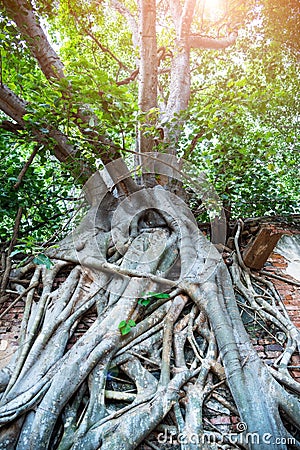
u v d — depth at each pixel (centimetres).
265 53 797
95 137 446
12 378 288
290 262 479
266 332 360
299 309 396
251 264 438
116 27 898
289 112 675
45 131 440
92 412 266
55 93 431
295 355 333
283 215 532
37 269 415
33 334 331
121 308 339
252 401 274
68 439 251
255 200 574
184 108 599
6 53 471
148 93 550
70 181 553
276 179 632
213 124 475
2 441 245
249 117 669
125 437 248
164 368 297
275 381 294
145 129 477
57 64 509
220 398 287
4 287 396
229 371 296
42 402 265
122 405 280
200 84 807
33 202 527
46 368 295
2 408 256
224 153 522
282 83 774
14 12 471
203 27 850
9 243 464
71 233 454
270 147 536
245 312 382
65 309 351
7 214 492
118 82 702
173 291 368
